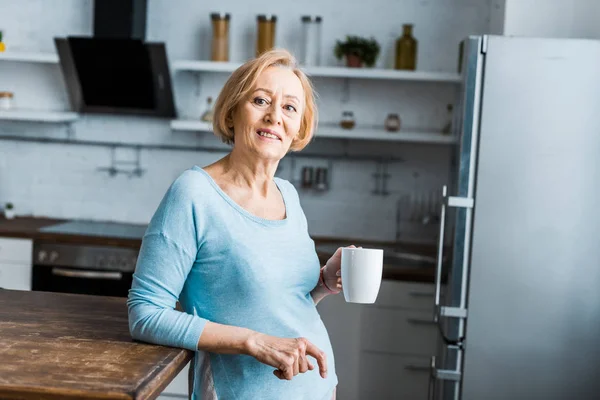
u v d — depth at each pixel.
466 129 3.09
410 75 4.03
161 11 4.46
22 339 1.54
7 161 4.64
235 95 1.64
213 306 1.58
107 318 1.77
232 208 1.58
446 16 4.35
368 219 4.48
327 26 4.41
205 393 1.60
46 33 4.52
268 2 4.41
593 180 3.07
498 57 3.05
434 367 3.28
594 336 3.12
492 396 3.15
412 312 3.68
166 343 1.51
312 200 4.51
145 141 4.59
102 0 4.10
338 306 3.72
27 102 4.61
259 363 1.57
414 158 4.44
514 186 3.09
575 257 3.10
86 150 4.61
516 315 3.12
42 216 4.65
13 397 1.24
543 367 3.13
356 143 4.46
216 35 4.22
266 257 1.58
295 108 1.66
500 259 3.11
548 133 3.06
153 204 4.61
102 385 1.27
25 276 3.93
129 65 4.18
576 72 3.05
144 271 1.53
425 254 4.05
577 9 3.53
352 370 3.73
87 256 3.90
